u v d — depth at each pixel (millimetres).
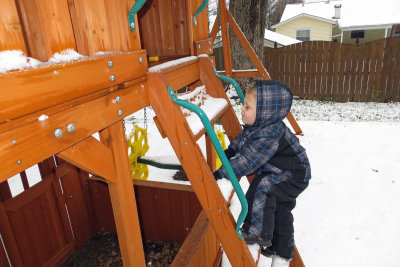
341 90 9734
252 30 9117
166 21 2666
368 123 6832
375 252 2955
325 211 3656
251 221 1722
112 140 1341
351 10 23844
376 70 9172
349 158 5070
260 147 1675
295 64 9984
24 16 981
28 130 878
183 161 1544
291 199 1813
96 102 1149
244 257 1585
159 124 1549
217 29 5324
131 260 1576
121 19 1351
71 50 1106
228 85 10156
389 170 4566
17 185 4910
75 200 3357
